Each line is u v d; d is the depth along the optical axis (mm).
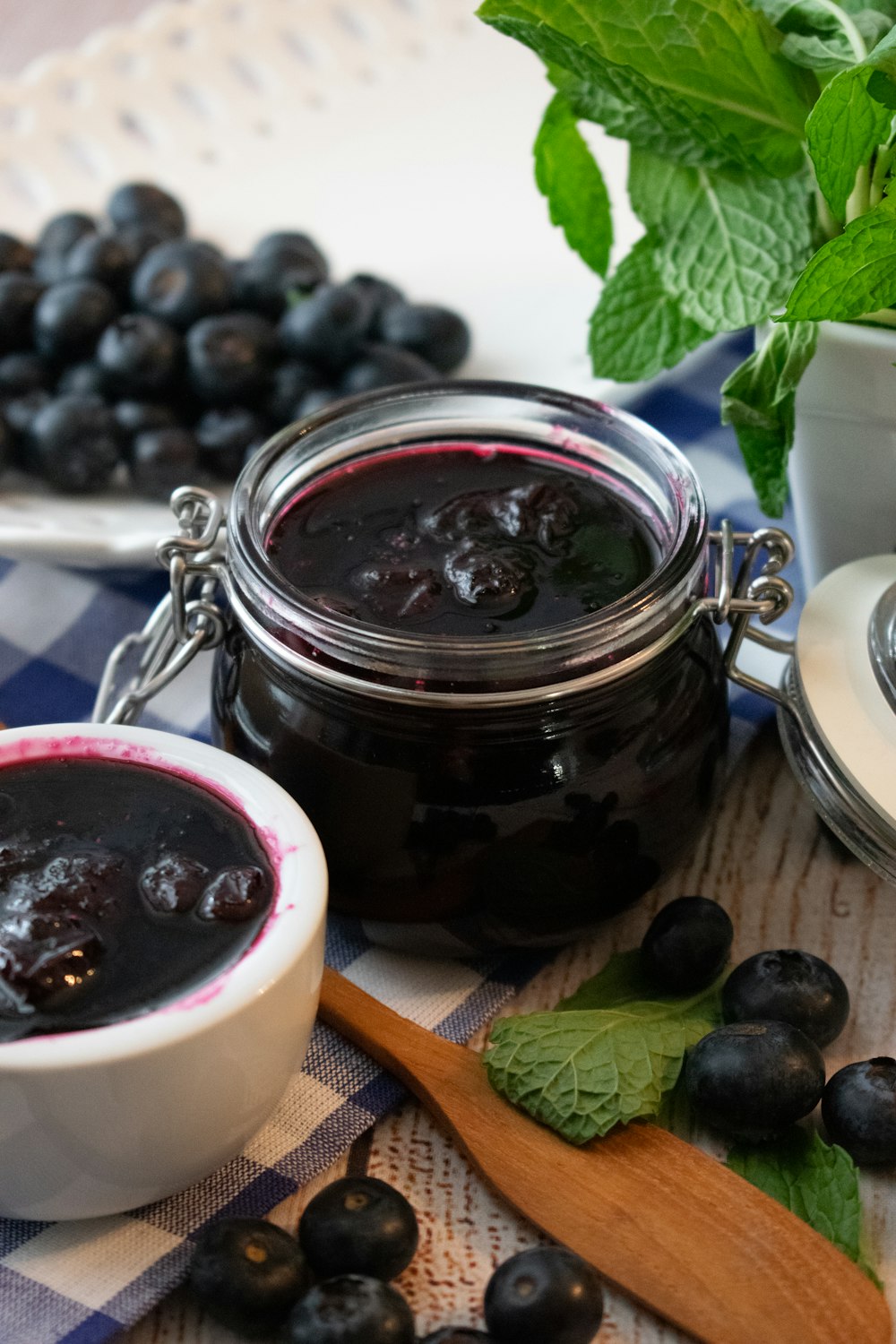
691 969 469
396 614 464
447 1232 444
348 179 708
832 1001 463
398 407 496
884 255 467
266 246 632
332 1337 416
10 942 424
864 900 497
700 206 511
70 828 447
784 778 521
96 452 589
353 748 458
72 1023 422
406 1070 458
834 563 538
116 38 742
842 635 485
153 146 736
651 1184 443
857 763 467
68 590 567
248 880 436
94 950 427
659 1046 457
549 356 634
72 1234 440
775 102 494
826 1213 442
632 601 449
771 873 502
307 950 430
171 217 660
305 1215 435
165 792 453
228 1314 426
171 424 604
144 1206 444
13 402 611
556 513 482
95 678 550
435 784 455
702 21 486
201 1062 420
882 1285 438
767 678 530
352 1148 457
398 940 476
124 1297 430
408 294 657
